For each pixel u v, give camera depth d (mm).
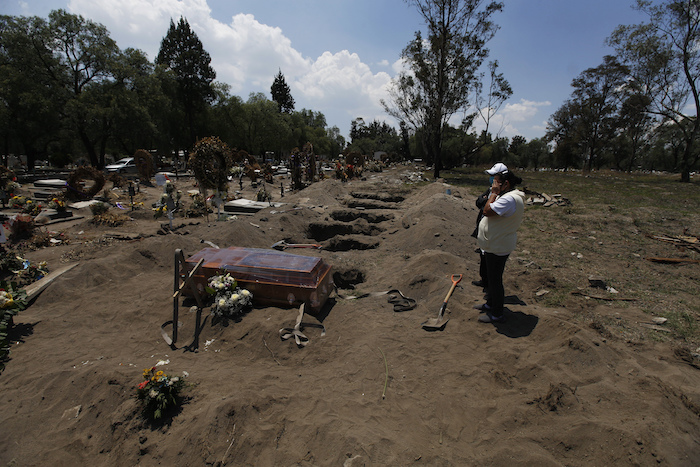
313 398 3312
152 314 5043
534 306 5191
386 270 7102
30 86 26453
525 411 3055
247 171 25172
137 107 30062
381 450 2719
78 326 4871
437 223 8852
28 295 5367
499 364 3748
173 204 10242
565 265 7188
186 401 3293
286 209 12008
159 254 7105
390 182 24469
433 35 27391
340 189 18562
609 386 3229
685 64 26547
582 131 46562
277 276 4773
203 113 42688
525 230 10164
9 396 3533
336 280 6816
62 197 14047
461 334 4395
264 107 48000
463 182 26094
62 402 3473
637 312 5098
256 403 3146
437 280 5695
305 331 4438
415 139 63031
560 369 3537
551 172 44906
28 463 2871
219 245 7742
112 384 3506
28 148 29703
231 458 2725
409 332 4496
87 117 27609
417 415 3127
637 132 40562
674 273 6719
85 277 6117
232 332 4395
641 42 28062
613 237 9336
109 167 28609
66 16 28375
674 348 4023
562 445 2703
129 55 33062
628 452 2537
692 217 11594
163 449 2854
